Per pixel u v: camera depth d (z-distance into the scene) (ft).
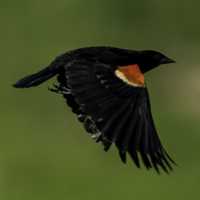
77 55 26.35
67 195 59.72
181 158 70.13
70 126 73.00
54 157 66.08
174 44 94.58
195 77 87.61
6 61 86.79
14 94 78.28
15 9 94.73
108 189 60.18
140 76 24.91
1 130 71.92
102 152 66.08
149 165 23.41
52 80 77.97
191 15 95.04
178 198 58.75
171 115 80.84
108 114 23.57
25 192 60.03
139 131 23.63
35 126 73.10
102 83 24.02
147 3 96.43
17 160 65.05
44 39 91.50
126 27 95.61
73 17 95.35
